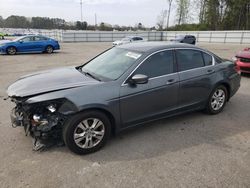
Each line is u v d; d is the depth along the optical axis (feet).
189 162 10.89
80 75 13.19
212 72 15.67
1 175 9.87
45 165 10.61
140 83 12.04
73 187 9.22
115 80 12.08
